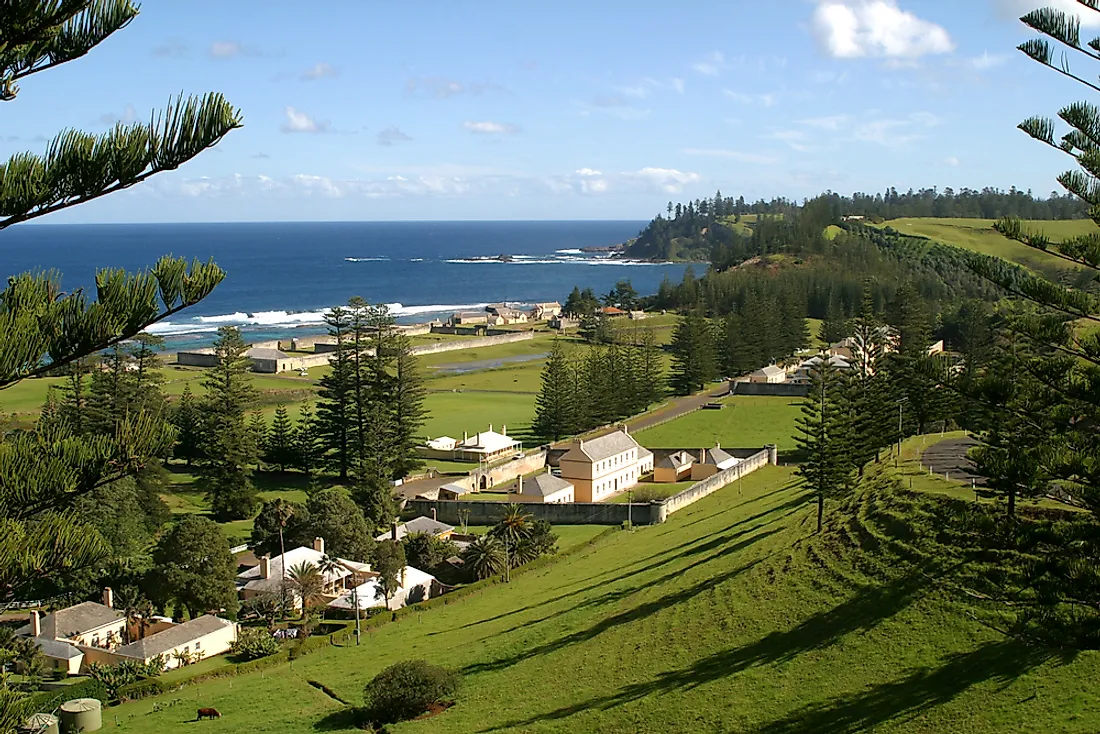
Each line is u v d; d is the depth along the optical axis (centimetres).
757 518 5428
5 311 1230
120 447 1360
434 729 3494
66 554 1266
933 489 4259
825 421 4641
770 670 3394
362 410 7988
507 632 4538
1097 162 2053
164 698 4119
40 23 1236
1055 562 2173
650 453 8131
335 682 4150
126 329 1280
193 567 5044
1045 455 2128
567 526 6606
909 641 3288
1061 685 2809
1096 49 1981
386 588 5403
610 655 3888
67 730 3703
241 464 6950
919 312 10631
